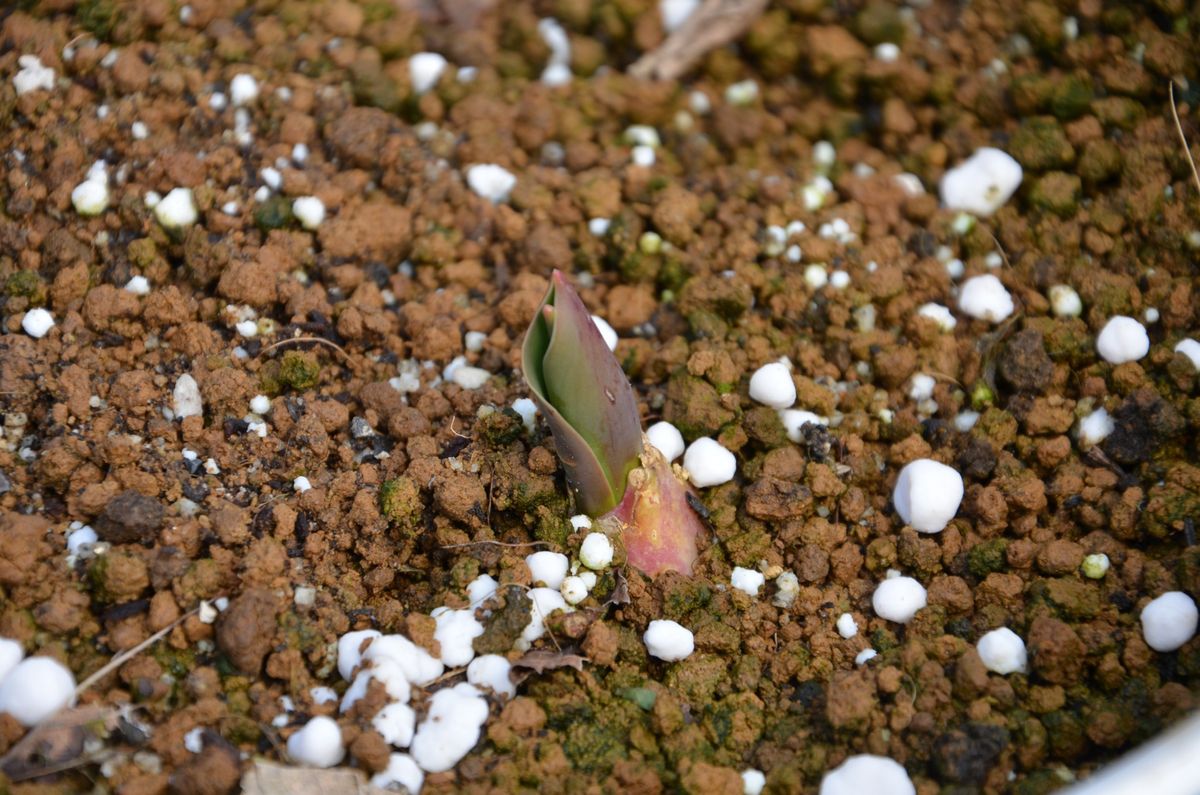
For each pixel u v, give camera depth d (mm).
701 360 278
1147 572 262
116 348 276
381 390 277
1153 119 292
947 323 285
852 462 277
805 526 271
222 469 269
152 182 283
